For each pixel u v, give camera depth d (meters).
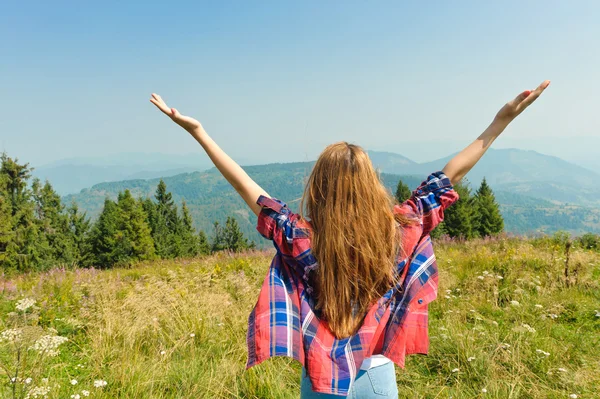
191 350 4.27
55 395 3.34
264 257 12.52
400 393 3.55
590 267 7.53
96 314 5.38
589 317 5.16
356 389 1.51
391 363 1.57
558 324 4.96
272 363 3.93
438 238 16.17
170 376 3.86
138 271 11.86
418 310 1.53
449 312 5.30
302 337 1.45
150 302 5.52
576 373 3.55
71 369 4.09
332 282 1.45
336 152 1.53
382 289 1.50
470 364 3.83
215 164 1.68
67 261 41.25
